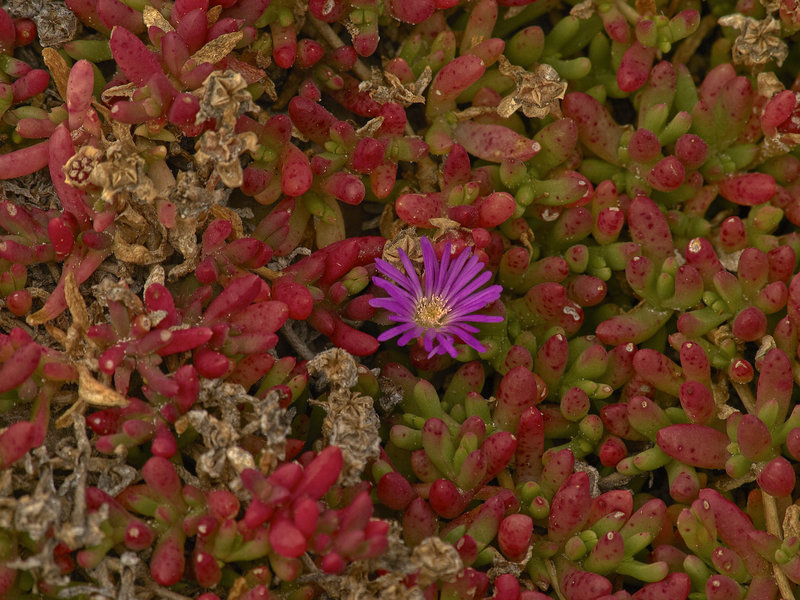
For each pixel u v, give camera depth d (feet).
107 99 1.56
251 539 1.48
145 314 1.50
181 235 1.55
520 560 1.54
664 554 1.55
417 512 1.51
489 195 1.61
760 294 1.60
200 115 1.52
